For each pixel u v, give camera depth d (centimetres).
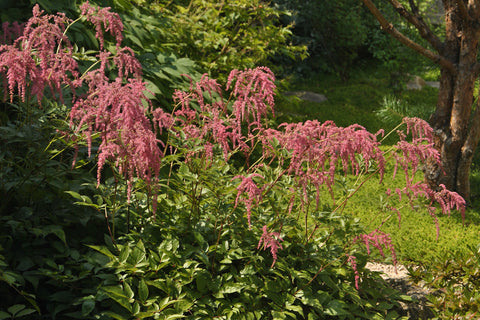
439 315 332
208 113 288
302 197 299
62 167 295
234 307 274
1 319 224
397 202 535
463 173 547
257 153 605
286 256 321
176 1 732
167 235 291
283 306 287
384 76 1205
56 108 299
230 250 288
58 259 273
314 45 1204
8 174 283
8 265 239
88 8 283
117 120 233
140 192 307
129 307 240
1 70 242
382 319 307
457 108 534
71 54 268
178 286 267
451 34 538
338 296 317
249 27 720
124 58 271
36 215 268
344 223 316
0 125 300
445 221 509
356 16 1084
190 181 296
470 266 377
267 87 261
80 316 239
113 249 274
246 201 246
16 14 432
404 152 291
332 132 271
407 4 975
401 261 430
